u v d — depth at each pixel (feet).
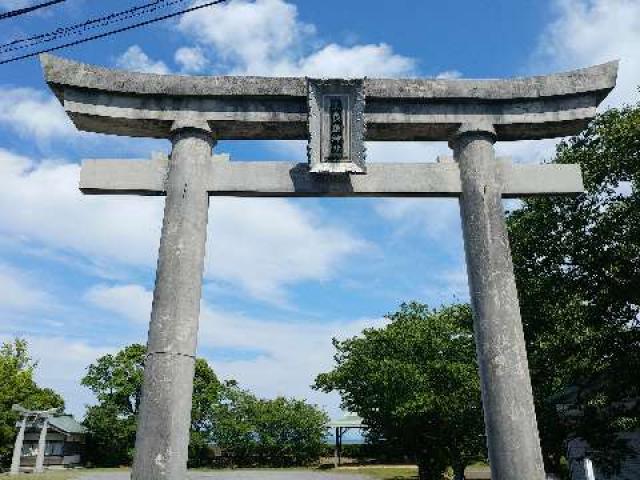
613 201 56.39
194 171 28.84
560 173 30.09
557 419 57.88
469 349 87.71
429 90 30.71
